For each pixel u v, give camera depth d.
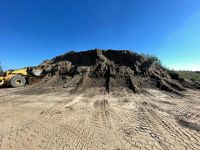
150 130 4.93
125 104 8.10
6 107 7.65
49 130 4.99
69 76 17.03
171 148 3.96
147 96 10.24
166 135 4.62
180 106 7.74
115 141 4.29
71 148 3.99
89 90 12.36
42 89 13.27
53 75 17.81
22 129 5.08
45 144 4.19
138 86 13.60
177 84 13.57
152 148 3.96
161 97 9.98
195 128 5.09
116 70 16.27
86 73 16.67
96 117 6.10
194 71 22.08
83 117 6.11
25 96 10.49
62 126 5.28
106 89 12.75
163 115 6.33
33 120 5.84
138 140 4.34
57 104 8.15
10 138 4.52
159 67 16.98
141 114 6.45
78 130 4.97
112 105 7.91
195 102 8.62
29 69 18.38
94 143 4.21
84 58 19.22
